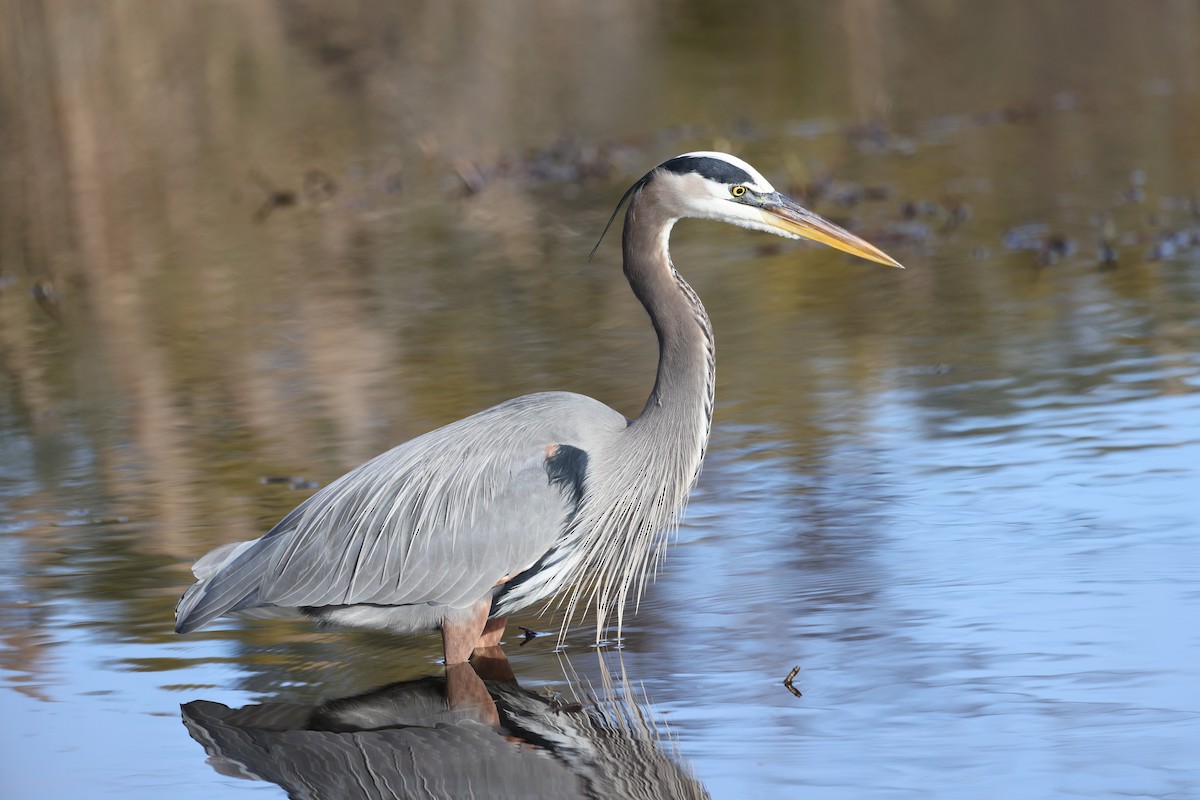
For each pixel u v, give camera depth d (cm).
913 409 1291
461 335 1630
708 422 939
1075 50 3381
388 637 932
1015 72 3170
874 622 866
